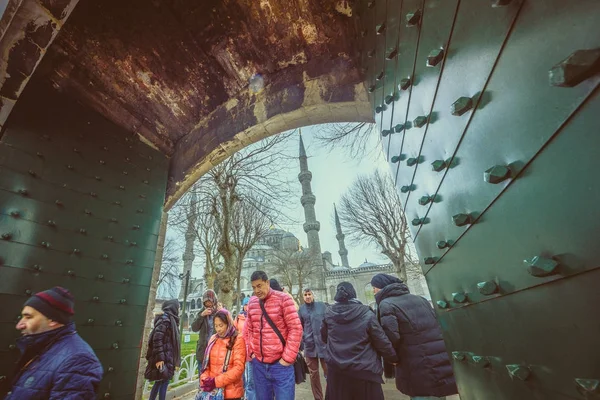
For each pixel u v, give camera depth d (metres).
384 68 1.93
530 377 0.70
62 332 1.73
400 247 14.40
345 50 4.03
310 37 4.12
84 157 3.78
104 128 4.20
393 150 1.91
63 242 3.25
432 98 1.12
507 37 0.62
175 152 5.28
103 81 4.16
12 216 2.86
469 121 0.83
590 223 0.44
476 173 0.83
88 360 1.66
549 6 0.49
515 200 0.66
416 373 2.39
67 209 3.40
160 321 4.17
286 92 4.28
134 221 4.22
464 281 1.07
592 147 0.42
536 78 0.53
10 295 2.69
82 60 3.87
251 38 4.19
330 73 4.02
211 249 13.26
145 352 4.14
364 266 44.53
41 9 2.39
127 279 3.87
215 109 5.06
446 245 1.21
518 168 0.63
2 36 2.43
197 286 47.53
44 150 3.32
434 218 1.32
